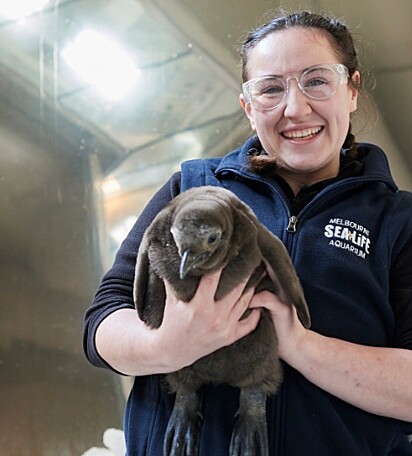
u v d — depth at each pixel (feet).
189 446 3.32
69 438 6.86
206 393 3.44
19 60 7.48
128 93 7.36
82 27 7.34
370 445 3.44
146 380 3.68
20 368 7.07
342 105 3.76
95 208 7.26
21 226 7.30
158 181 7.23
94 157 7.34
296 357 3.24
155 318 3.21
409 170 6.20
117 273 3.78
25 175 7.37
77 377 6.96
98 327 3.58
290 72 3.70
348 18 6.30
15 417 6.98
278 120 3.76
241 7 6.81
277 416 3.34
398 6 6.08
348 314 3.49
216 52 7.01
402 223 3.73
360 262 3.55
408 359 3.36
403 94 6.11
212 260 2.88
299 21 3.85
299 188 3.98
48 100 7.40
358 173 3.96
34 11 7.39
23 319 7.15
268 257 3.10
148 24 7.16
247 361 3.18
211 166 4.12
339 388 3.29
